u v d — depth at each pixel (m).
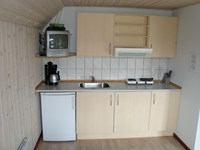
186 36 3.15
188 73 3.10
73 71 3.68
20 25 2.29
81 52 3.28
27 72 2.59
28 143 2.51
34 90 2.98
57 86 3.33
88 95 3.18
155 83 3.70
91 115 3.25
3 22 1.79
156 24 3.36
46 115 3.14
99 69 3.72
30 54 2.75
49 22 3.47
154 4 3.06
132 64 3.78
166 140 3.40
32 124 2.85
